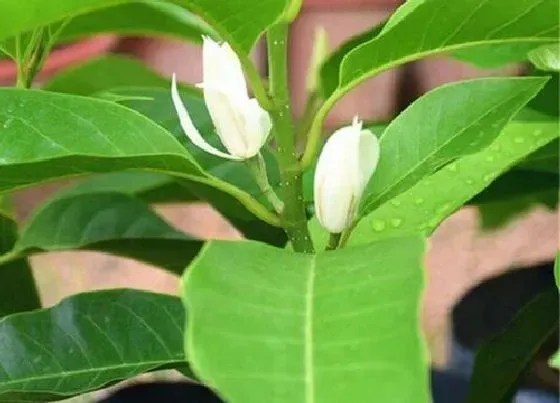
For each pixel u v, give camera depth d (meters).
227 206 0.63
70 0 0.43
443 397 0.75
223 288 0.40
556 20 0.47
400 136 0.52
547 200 0.75
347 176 0.48
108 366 0.53
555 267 0.45
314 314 0.39
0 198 0.66
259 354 0.37
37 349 0.53
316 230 0.56
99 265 0.99
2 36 0.43
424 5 0.46
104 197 0.65
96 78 0.76
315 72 0.70
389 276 0.40
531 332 0.62
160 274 0.98
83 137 0.48
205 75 0.48
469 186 0.57
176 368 0.54
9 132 0.48
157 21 0.70
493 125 0.52
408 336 0.36
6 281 0.64
